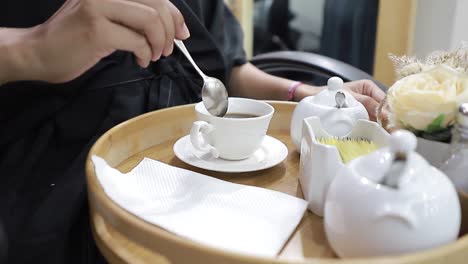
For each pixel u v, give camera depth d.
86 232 0.56
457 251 0.36
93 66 0.68
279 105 0.75
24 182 0.59
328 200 0.41
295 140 0.64
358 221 0.38
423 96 0.49
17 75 0.62
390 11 1.51
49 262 0.52
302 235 0.46
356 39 1.59
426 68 0.55
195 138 0.59
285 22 1.89
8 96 0.69
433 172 0.39
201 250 0.37
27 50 0.60
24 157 0.63
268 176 0.59
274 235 0.44
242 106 0.67
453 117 0.49
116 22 0.58
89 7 0.56
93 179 0.50
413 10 1.48
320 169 0.48
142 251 0.42
